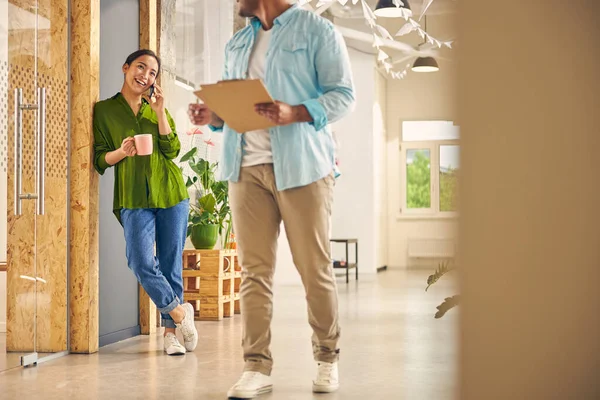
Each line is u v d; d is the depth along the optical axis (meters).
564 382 0.41
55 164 3.55
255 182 2.53
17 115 3.29
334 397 2.47
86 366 3.27
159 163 3.69
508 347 0.41
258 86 2.16
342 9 10.87
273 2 2.55
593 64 0.42
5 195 3.23
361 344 3.80
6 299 3.24
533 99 0.41
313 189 2.47
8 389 2.76
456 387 0.41
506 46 0.41
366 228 12.07
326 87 2.50
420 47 9.60
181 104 5.84
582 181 0.42
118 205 3.64
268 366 2.56
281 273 9.48
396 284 8.83
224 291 5.45
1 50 3.16
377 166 12.66
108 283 4.05
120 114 3.67
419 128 14.05
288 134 2.45
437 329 4.44
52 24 3.53
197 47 6.12
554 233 0.41
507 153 0.41
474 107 0.41
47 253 3.56
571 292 0.42
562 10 0.42
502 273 0.41
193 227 5.33
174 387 2.75
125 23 4.28
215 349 3.77
